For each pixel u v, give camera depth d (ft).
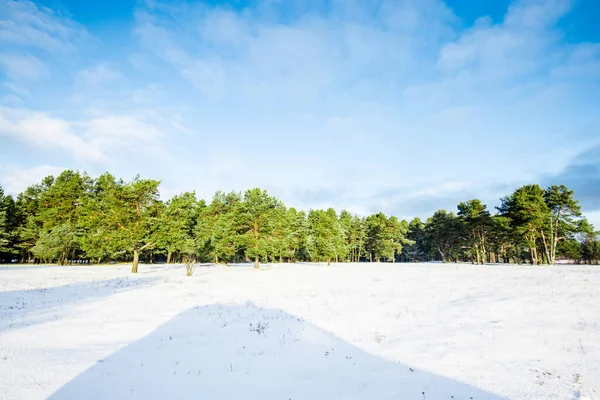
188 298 61.00
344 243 250.98
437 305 49.52
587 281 64.34
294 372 27.61
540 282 65.57
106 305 52.34
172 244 133.18
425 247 310.24
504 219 165.99
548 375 24.08
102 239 120.06
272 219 159.74
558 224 162.50
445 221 240.94
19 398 20.13
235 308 52.01
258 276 108.99
